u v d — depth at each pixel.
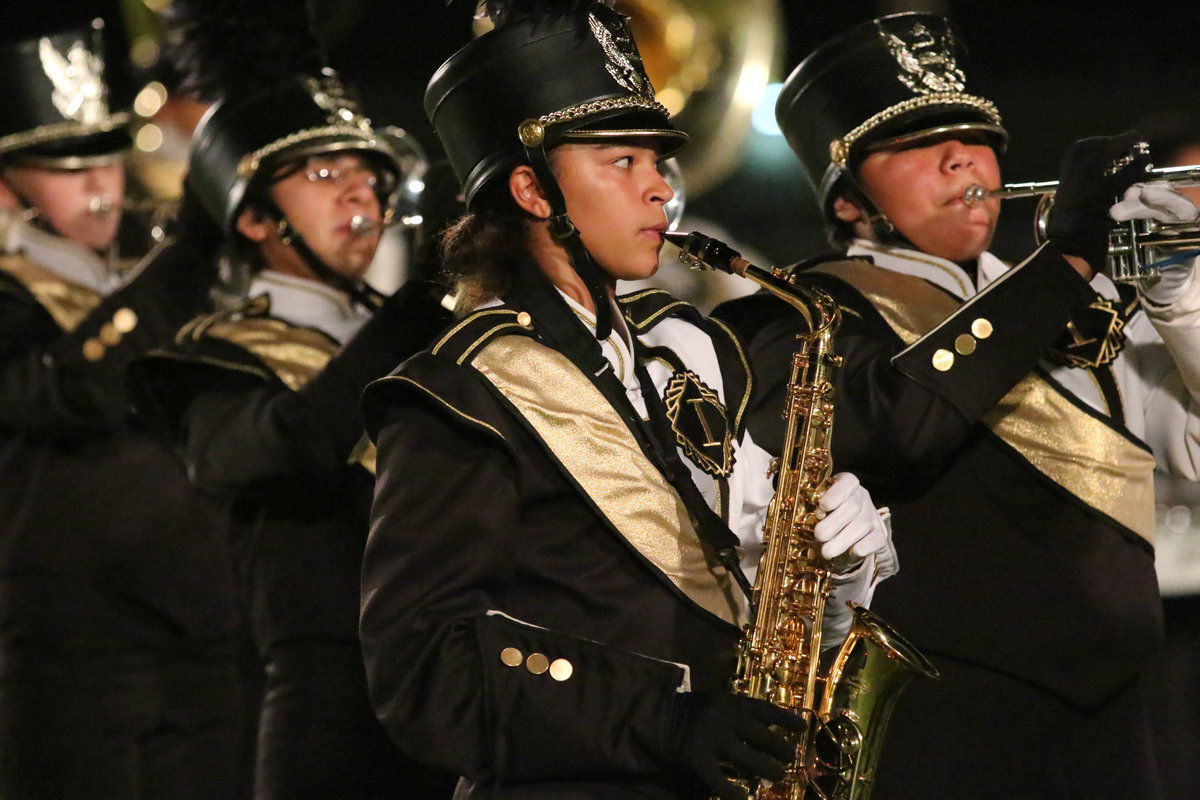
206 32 11.11
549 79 6.82
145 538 12.33
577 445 6.64
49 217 13.41
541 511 6.70
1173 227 8.10
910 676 7.07
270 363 10.26
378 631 6.50
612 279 7.00
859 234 9.19
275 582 10.22
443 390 6.61
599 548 6.69
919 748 8.17
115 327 12.30
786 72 18.16
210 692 12.30
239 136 10.73
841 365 7.55
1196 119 14.91
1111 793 8.17
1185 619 14.20
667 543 6.70
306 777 9.93
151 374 10.58
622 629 6.62
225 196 10.84
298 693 10.05
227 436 10.05
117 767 12.16
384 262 13.84
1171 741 13.84
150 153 14.63
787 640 6.98
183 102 14.70
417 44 17.38
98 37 13.72
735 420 7.15
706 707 6.30
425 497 6.57
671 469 6.75
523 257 6.95
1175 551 14.42
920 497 8.41
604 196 6.82
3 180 13.40
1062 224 8.11
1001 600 8.24
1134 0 18.09
